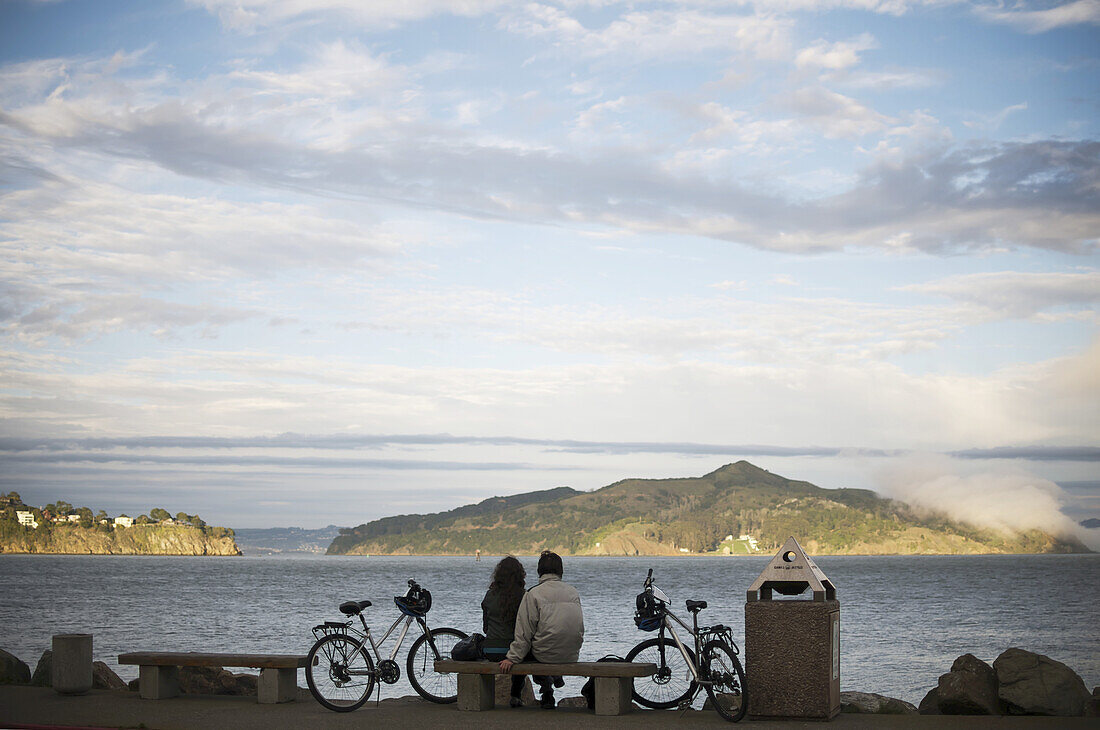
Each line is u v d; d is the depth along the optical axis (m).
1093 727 9.13
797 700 9.37
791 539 9.95
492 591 10.51
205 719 9.55
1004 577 172.38
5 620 61.06
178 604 81.75
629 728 9.01
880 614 70.69
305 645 43.09
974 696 10.25
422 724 9.22
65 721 9.47
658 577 186.00
